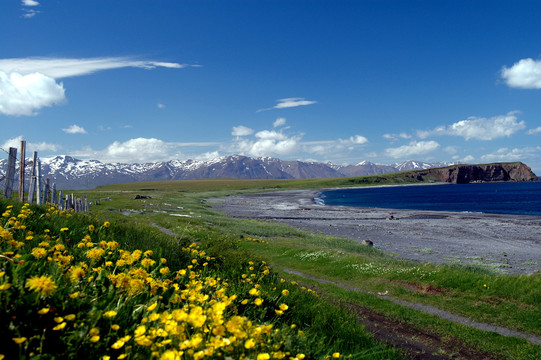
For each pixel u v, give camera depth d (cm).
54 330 251
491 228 4972
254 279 826
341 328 718
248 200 12019
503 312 1234
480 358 881
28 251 445
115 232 856
